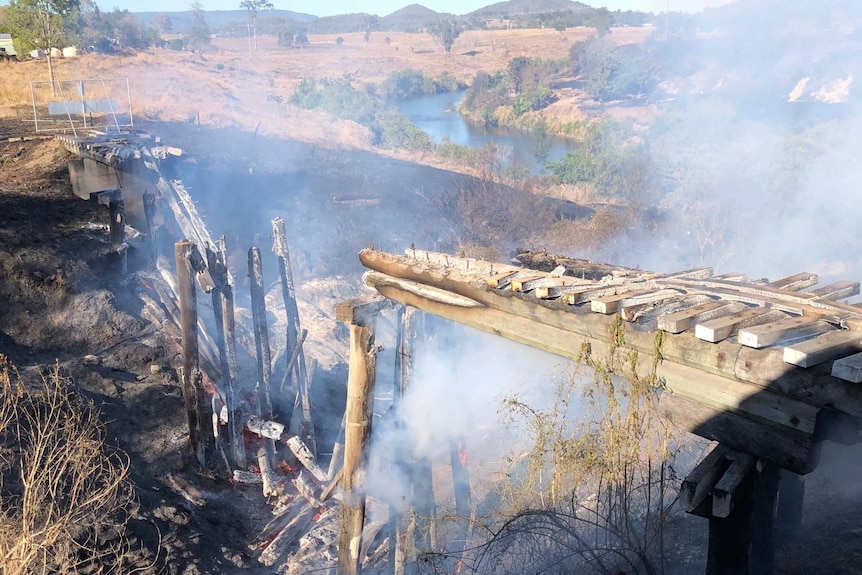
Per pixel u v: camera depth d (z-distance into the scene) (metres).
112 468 7.96
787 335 4.53
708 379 4.84
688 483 4.83
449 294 6.54
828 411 4.43
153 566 7.50
